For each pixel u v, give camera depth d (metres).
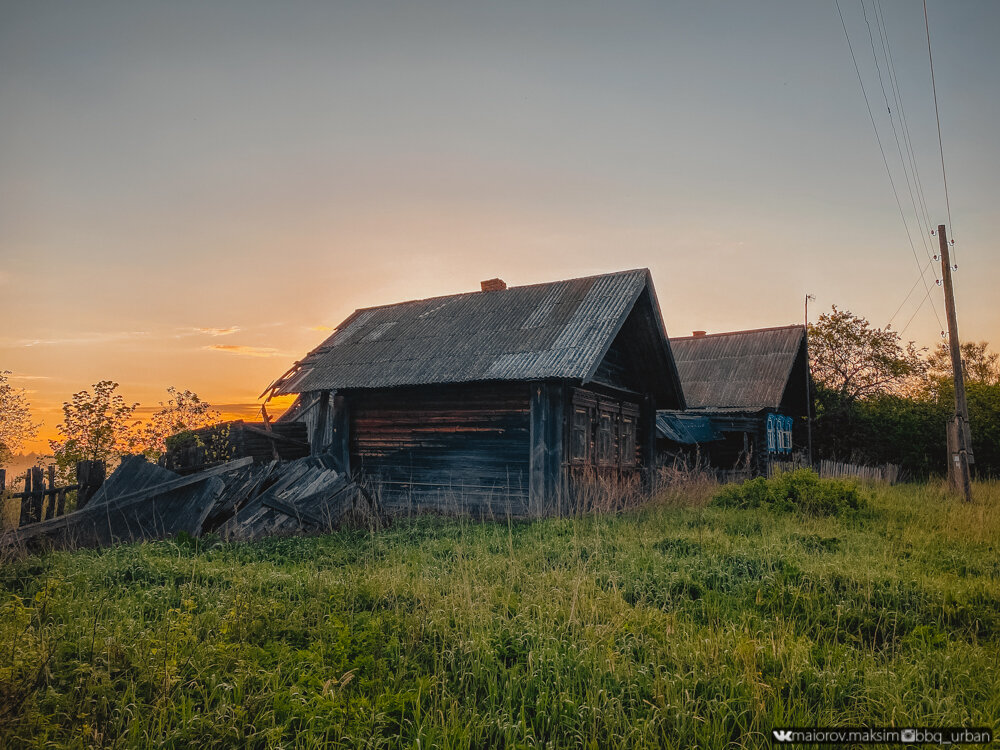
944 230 19.80
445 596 6.08
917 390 34.06
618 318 14.35
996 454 29.23
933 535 10.59
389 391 15.82
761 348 27.41
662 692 4.27
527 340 14.84
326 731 3.74
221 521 10.46
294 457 16.84
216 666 4.44
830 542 9.49
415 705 4.13
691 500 14.51
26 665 4.06
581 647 4.92
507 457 14.16
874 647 5.31
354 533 10.91
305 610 5.73
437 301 19.23
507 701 4.19
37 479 9.64
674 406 19.45
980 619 5.96
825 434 31.97
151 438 15.42
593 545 8.95
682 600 6.37
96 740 3.55
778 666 4.70
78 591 6.12
